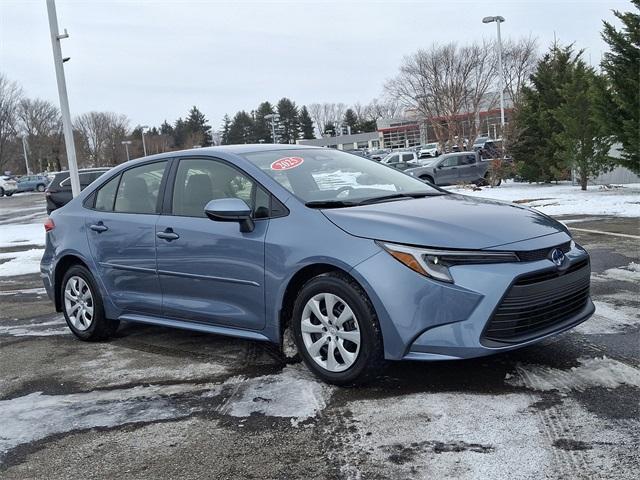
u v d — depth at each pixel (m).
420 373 4.07
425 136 58.47
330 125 110.12
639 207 12.86
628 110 14.71
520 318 3.60
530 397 3.58
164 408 3.91
